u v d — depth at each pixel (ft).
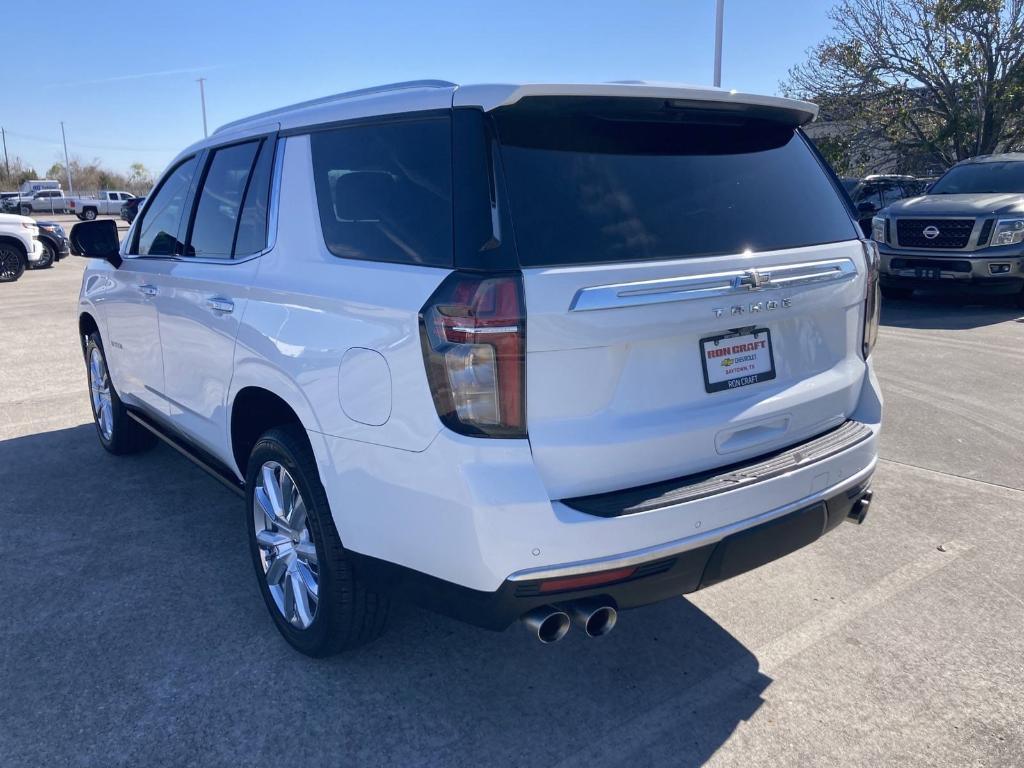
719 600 11.93
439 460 7.86
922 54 67.05
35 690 9.74
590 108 8.50
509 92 7.92
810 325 9.77
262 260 10.78
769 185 9.78
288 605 10.51
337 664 10.32
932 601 11.85
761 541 8.82
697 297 8.41
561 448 7.84
